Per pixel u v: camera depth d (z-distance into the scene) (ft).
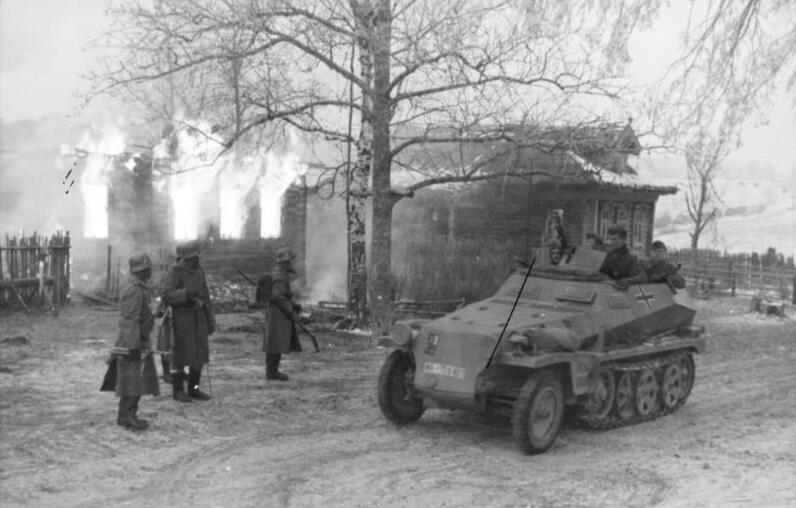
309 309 54.85
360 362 40.65
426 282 58.80
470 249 63.00
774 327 62.75
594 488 22.56
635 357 31.60
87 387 31.89
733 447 27.55
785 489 22.30
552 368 27.53
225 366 37.96
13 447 24.18
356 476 23.26
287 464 24.16
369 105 49.44
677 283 34.94
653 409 32.37
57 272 52.80
